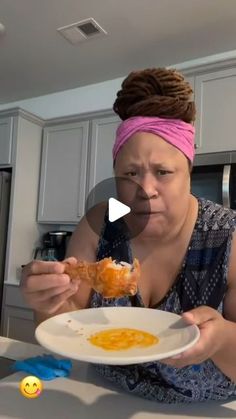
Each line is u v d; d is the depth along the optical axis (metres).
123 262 0.58
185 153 0.57
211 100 2.12
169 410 0.62
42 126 2.94
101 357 0.38
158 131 0.54
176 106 0.55
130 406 0.63
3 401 0.64
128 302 0.65
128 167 0.56
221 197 1.97
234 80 2.07
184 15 2.06
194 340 0.42
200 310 0.49
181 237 0.62
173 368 0.60
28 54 2.53
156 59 2.56
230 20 2.09
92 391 0.69
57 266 0.51
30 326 2.41
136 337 0.47
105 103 2.93
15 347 0.96
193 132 0.59
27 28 2.23
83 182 2.67
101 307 0.60
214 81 2.13
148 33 2.24
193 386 0.63
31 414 0.59
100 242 0.69
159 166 0.54
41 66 2.70
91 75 2.84
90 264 0.53
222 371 0.56
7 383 0.71
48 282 0.49
